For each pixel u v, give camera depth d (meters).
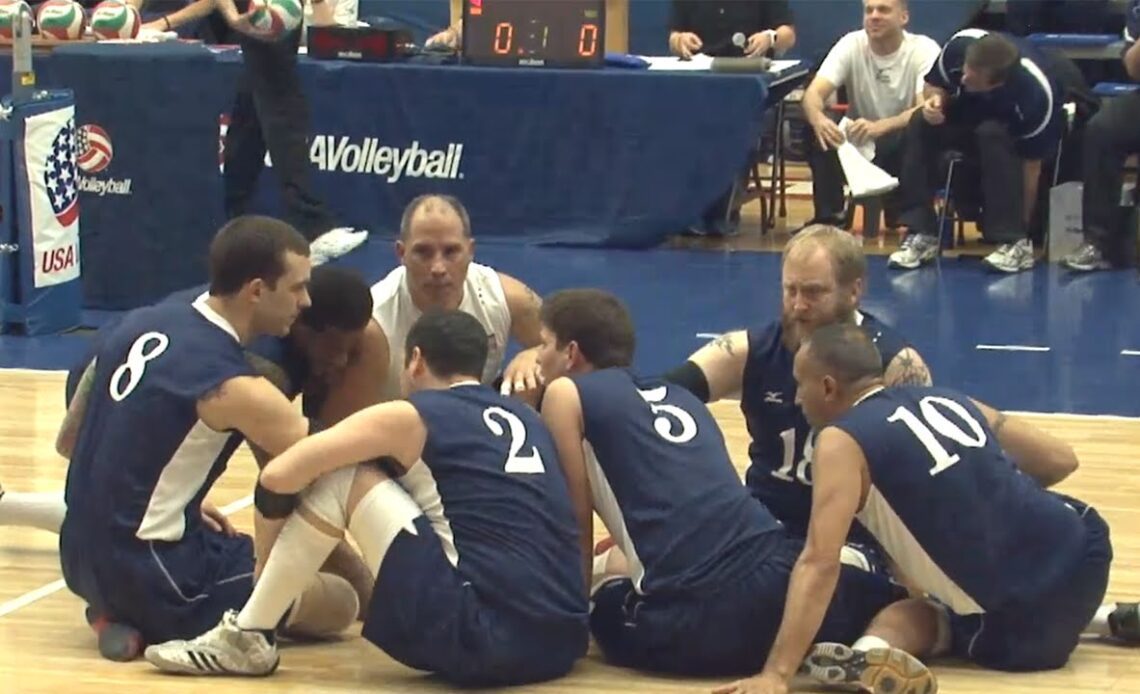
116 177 11.16
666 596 5.18
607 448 5.27
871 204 13.59
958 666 5.33
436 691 5.11
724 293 11.59
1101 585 5.28
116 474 5.25
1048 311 11.13
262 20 11.62
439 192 13.10
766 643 5.14
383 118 13.07
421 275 5.95
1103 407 9.02
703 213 13.05
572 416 5.32
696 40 13.70
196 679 5.18
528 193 13.02
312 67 13.07
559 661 5.17
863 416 5.05
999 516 5.12
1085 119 12.52
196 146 11.09
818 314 5.46
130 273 11.28
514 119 12.93
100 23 12.26
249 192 12.55
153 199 11.15
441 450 5.11
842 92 13.98
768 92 12.76
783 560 5.15
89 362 5.76
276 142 12.11
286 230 5.34
